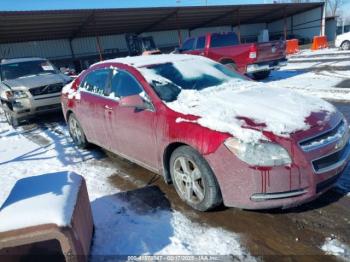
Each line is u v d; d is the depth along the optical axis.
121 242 3.00
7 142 7.14
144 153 3.94
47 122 8.75
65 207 2.46
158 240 2.98
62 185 2.79
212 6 27.14
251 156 2.76
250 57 10.76
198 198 3.29
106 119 4.48
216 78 4.26
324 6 34.59
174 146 3.48
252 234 2.96
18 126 8.63
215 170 2.97
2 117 10.30
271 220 3.13
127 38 29.33
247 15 33.06
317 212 3.19
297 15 37.09
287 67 14.90
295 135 2.80
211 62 4.71
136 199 3.80
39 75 8.66
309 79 10.72
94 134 5.08
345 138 3.16
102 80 4.75
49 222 2.31
